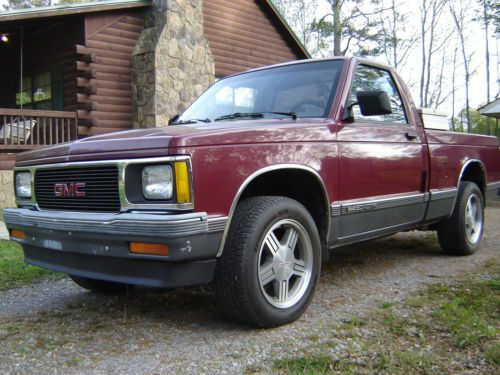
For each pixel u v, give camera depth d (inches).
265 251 121.5
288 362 100.5
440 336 113.6
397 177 162.4
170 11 466.3
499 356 99.7
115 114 458.3
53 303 150.7
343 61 158.2
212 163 108.7
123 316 135.6
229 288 114.0
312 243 130.3
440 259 198.5
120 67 462.0
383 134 158.2
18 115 385.4
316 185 135.2
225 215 110.3
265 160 119.3
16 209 137.3
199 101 181.0
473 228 209.8
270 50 612.7
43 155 129.8
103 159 113.3
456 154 196.9
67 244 118.6
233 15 566.6
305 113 148.2
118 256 108.8
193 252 104.2
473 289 150.5
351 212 143.4
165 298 151.6
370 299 144.0
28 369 102.3
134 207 108.3
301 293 127.4
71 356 108.7
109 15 453.1
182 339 116.3
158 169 105.9
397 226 166.2
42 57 491.2
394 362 99.7
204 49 499.8
